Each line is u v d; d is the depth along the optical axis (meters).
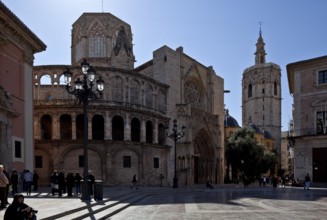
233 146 77.94
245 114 136.00
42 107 48.47
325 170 48.69
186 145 61.72
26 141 35.00
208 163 71.88
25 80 35.31
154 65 63.38
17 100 33.50
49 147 47.69
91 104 48.91
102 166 48.53
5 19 29.84
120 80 52.75
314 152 50.00
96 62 68.62
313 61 51.56
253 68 132.62
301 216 19.08
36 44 37.16
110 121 49.69
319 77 51.47
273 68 129.88
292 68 54.50
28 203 21.67
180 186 56.19
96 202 22.48
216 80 79.50
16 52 33.66
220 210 22.08
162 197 33.91
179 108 62.94
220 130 75.44
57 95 50.69
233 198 32.22
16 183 25.59
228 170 81.75
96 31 70.69
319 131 50.41
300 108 52.84
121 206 23.33
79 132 51.22
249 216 19.06
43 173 47.44
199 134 68.69
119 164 50.12
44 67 50.66
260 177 78.12
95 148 48.44
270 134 125.19
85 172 23.73
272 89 129.38
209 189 50.59
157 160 56.22
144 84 55.78
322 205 25.23
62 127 50.97
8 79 31.86
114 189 41.66
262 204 26.11
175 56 64.44
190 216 19.11
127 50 67.75
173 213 20.53
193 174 66.44
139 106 53.66
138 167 52.03
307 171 50.44
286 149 152.25
